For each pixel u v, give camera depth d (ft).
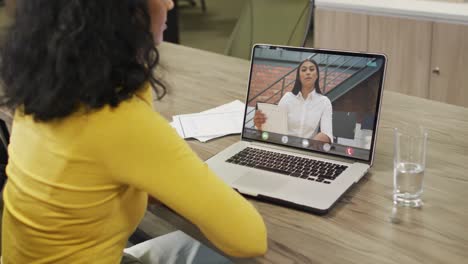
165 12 3.41
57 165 3.12
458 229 3.47
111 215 3.28
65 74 2.85
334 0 10.14
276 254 3.37
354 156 4.31
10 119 5.52
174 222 3.87
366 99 4.25
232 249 3.28
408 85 9.74
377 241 3.41
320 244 3.43
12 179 3.41
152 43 3.07
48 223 3.24
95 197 3.15
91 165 3.05
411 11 9.12
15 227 3.40
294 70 4.54
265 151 4.57
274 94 4.64
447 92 9.30
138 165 3.01
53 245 3.29
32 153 3.24
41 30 2.89
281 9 8.17
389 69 9.84
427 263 3.18
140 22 2.98
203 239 3.73
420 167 3.80
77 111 3.01
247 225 3.26
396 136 3.84
